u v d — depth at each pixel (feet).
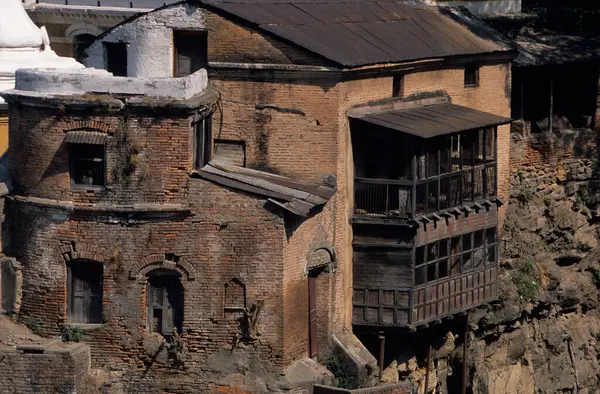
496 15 282.77
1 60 250.78
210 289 222.28
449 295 244.22
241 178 224.94
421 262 237.86
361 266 237.25
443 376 257.55
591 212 294.66
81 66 254.27
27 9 283.59
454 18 264.72
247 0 239.50
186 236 221.66
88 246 222.48
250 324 222.07
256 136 233.55
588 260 291.38
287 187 227.81
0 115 245.65
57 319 224.33
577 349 284.82
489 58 261.65
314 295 231.30
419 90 247.50
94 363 223.92
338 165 232.12
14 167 226.17
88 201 221.87
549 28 308.40
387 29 248.73
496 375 267.18
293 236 224.53
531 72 287.28
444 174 239.71
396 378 247.70
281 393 222.07
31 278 225.15
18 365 219.00
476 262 249.14
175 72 240.12
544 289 275.59
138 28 240.73
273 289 222.28
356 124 234.99
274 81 232.32
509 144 271.08
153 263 222.07
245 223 221.25
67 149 221.46
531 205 280.51
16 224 225.97
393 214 234.99
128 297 222.69
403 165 233.76
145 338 223.10
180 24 237.66
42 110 221.46
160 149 220.23
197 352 223.30
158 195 221.05
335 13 246.06
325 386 224.33
